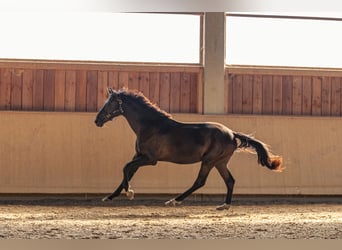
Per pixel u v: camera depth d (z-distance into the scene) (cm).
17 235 756
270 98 1416
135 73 1378
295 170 1384
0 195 1305
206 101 1389
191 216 1048
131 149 1350
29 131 1331
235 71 1398
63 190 1319
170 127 1125
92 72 1368
